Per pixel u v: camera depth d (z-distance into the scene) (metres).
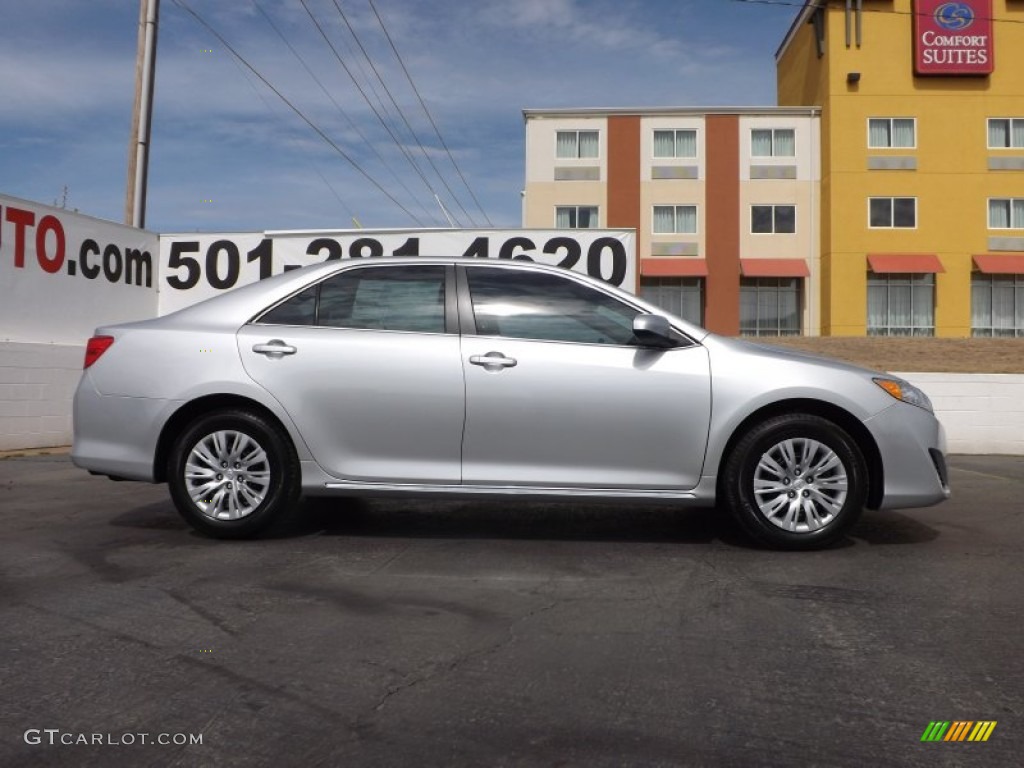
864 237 36.38
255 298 5.42
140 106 13.98
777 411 5.20
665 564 4.88
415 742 2.83
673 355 5.14
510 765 2.69
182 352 5.28
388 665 3.43
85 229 11.62
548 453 5.12
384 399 5.15
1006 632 3.82
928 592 4.38
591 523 5.95
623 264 12.17
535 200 37.47
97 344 5.42
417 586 4.43
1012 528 5.89
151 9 14.03
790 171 37.22
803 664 3.46
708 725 2.95
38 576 4.56
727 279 37.16
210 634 3.74
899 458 5.11
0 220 10.42
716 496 5.22
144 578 4.54
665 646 3.64
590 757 2.74
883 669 3.41
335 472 5.20
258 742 2.82
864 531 5.77
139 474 5.29
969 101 36.34
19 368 10.17
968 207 36.31
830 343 25.27
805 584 4.51
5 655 3.49
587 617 3.99
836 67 36.47
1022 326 36.91
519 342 5.18
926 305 36.62
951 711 3.05
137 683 3.24
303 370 5.19
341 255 12.58
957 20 35.94
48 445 10.55
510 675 3.34
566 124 37.44
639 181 37.28
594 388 5.09
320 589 4.37
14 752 2.75
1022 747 2.81
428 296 5.33
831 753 2.77
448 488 5.17
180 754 2.74
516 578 4.59
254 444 5.24
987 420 11.49
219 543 5.29
